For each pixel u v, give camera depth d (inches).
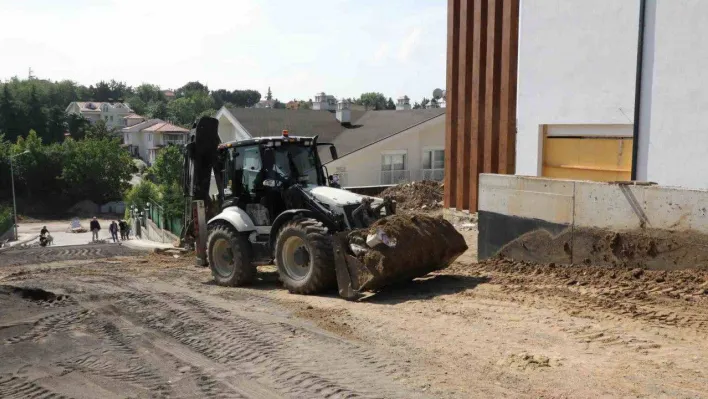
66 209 2674.7
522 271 371.9
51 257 727.1
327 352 248.7
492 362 226.8
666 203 309.9
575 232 354.3
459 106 593.3
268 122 1205.1
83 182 2684.5
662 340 236.7
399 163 1127.6
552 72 489.7
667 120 409.1
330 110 1477.6
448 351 241.3
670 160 409.1
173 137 3983.8
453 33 596.1
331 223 361.1
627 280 316.8
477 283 352.2
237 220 402.0
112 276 477.1
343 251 341.1
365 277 331.3
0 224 1820.9
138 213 1859.0
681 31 396.8
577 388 199.3
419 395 201.0
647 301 283.6
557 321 268.1
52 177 2682.1
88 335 298.5
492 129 555.5
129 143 4232.3
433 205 743.1
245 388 219.3
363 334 270.4
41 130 3651.6
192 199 463.5
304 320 298.2
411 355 239.5
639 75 422.3
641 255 321.1
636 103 424.8
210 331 290.0
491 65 550.9
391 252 330.0
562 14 476.4
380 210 383.6
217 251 423.5
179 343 278.1
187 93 6879.9
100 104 5772.6
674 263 307.4
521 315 281.0
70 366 254.8
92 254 759.7
